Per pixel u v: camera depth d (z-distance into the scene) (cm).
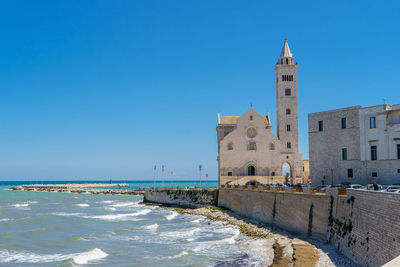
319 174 7969
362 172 7112
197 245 5512
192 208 10450
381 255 3167
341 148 7562
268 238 5672
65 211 10644
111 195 19938
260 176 10669
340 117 7625
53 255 4931
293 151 11300
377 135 6912
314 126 8156
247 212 7788
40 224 7612
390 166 6656
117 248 5409
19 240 5866
